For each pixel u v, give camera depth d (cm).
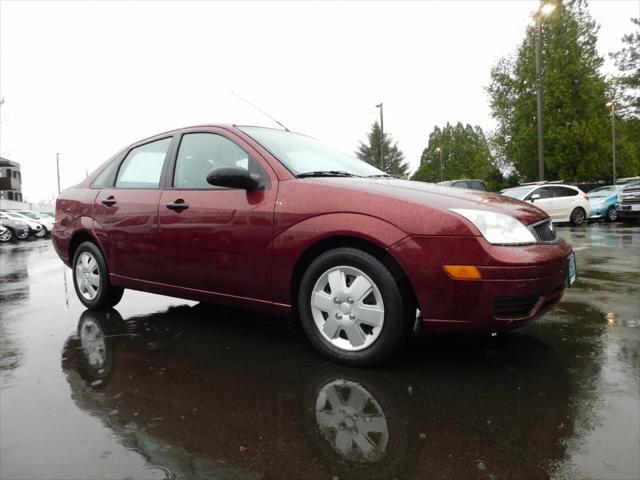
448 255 229
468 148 7506
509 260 226
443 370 248
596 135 2661
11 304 443
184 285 321
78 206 402
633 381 229
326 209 256
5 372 255
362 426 190
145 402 215
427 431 185
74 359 275
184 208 314
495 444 175
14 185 5588
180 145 345
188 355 279
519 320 233
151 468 163
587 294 430
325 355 263
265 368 256
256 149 302
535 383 229
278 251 270
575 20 2691
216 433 186
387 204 244
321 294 262
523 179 2980
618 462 162
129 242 351
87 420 199
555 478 154
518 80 2877
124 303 426
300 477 157
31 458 170
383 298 242
